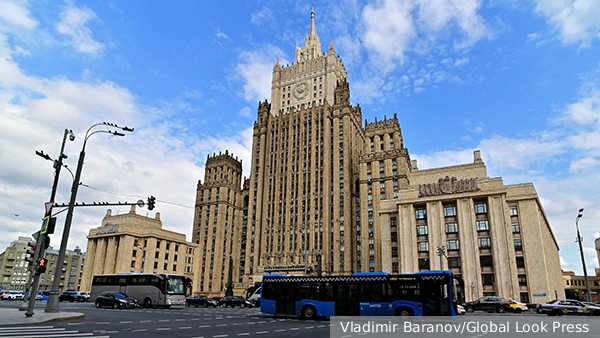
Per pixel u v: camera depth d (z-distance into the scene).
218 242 123.00
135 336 19.58
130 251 106.69
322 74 129.38
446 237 74.12
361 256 99.25
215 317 33.50
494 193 71.75
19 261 142.75
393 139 106.81
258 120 130.38
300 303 33.38
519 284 67.25
